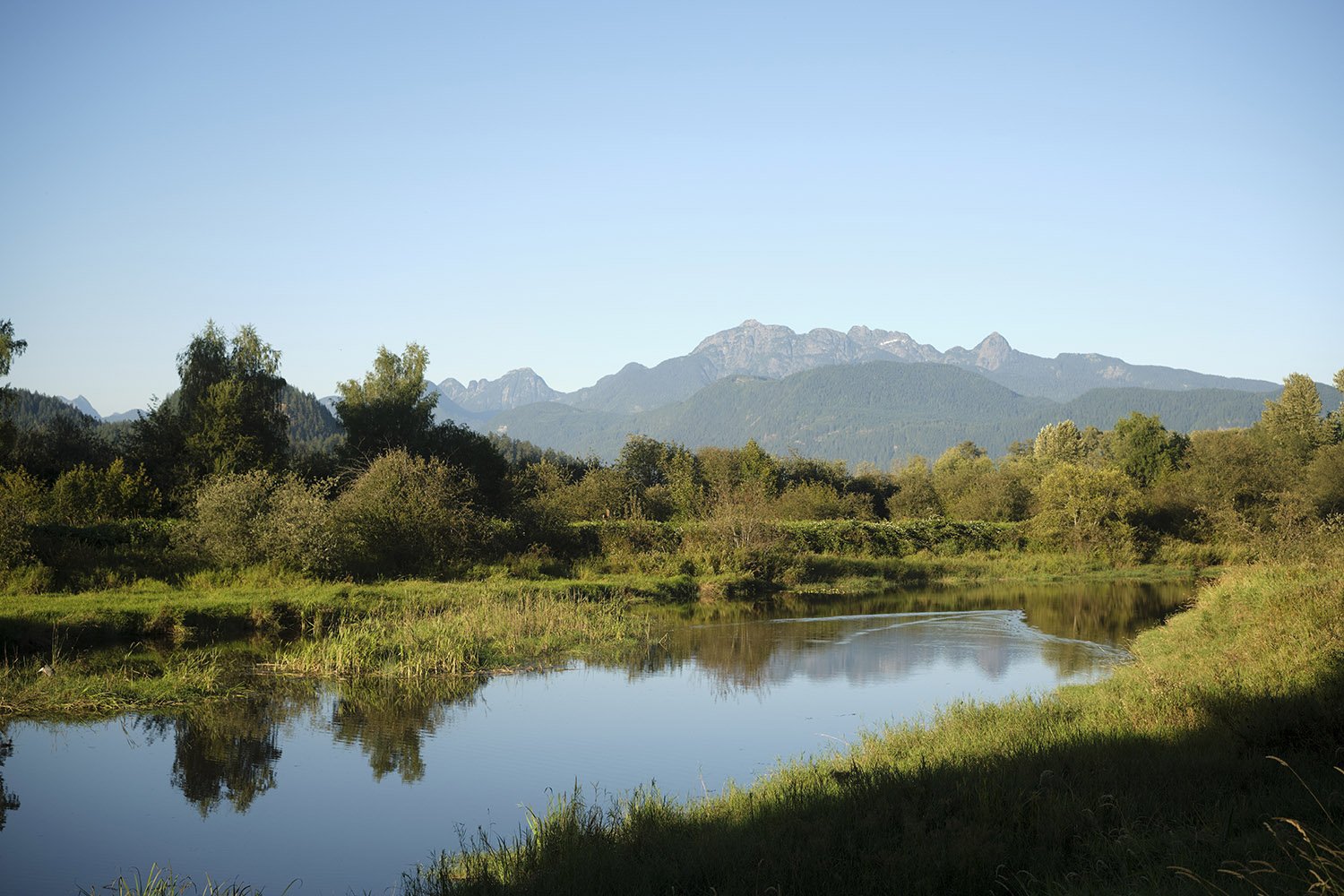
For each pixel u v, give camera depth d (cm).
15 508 2881
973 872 754
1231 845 758
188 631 2428
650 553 4247
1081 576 4866
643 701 1961
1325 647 1415
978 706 1625
